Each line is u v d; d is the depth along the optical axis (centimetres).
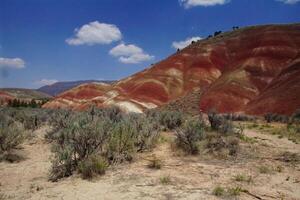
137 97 8650
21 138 1368
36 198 741
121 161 1075
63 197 743
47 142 1496
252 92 7569
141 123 1548
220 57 10075
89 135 1037
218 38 11350
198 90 8712
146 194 743
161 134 1673
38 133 1777
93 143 1064
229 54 10131
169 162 1080
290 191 795
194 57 10194
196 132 1298
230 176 910
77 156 1105
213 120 1719
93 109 2283
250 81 7956
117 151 1109
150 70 10131
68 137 1175
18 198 745
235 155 1200
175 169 984
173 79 9425
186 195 734
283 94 6000
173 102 8194
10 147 1300
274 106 5788
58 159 980
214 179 874
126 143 1147
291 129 2247
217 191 743
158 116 2064
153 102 8494
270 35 9388
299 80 6162
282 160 1152
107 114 2116
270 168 1017
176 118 1939
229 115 3812
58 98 9738
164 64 10219
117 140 1129
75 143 1038
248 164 1069
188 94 8600
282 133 2048
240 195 741
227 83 7906
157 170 970
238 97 7394
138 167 1008
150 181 849
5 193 785
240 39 10412
